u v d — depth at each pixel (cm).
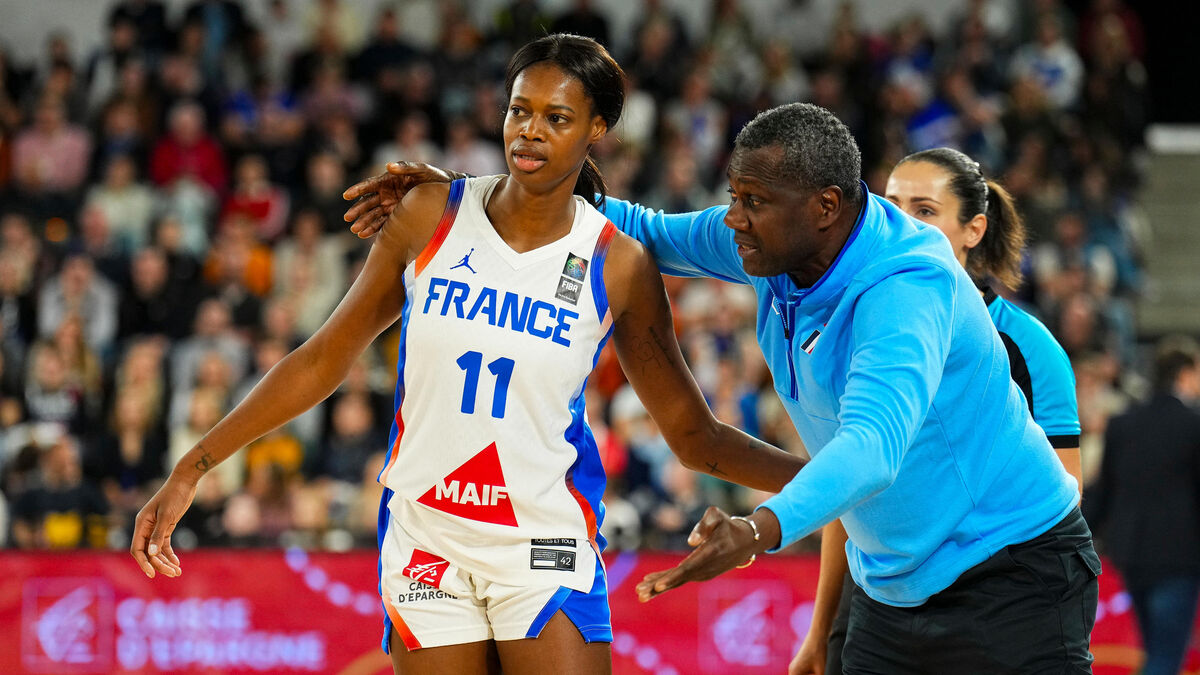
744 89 3141
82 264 2427
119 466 2086
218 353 2131
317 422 2136
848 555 839
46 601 1595
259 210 2664
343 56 3083
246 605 1617
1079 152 3052
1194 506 1680
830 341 749
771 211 722
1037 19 3416
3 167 2780
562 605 765
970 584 778
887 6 3653
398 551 785
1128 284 2912
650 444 2017
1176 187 3503
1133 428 1708
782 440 2114
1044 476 791
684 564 594
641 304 794
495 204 775
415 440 768
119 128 2784
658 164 2747
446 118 2959
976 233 928
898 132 2975
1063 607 782
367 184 796
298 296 2456
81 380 2252
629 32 3412
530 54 753
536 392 754
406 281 777
